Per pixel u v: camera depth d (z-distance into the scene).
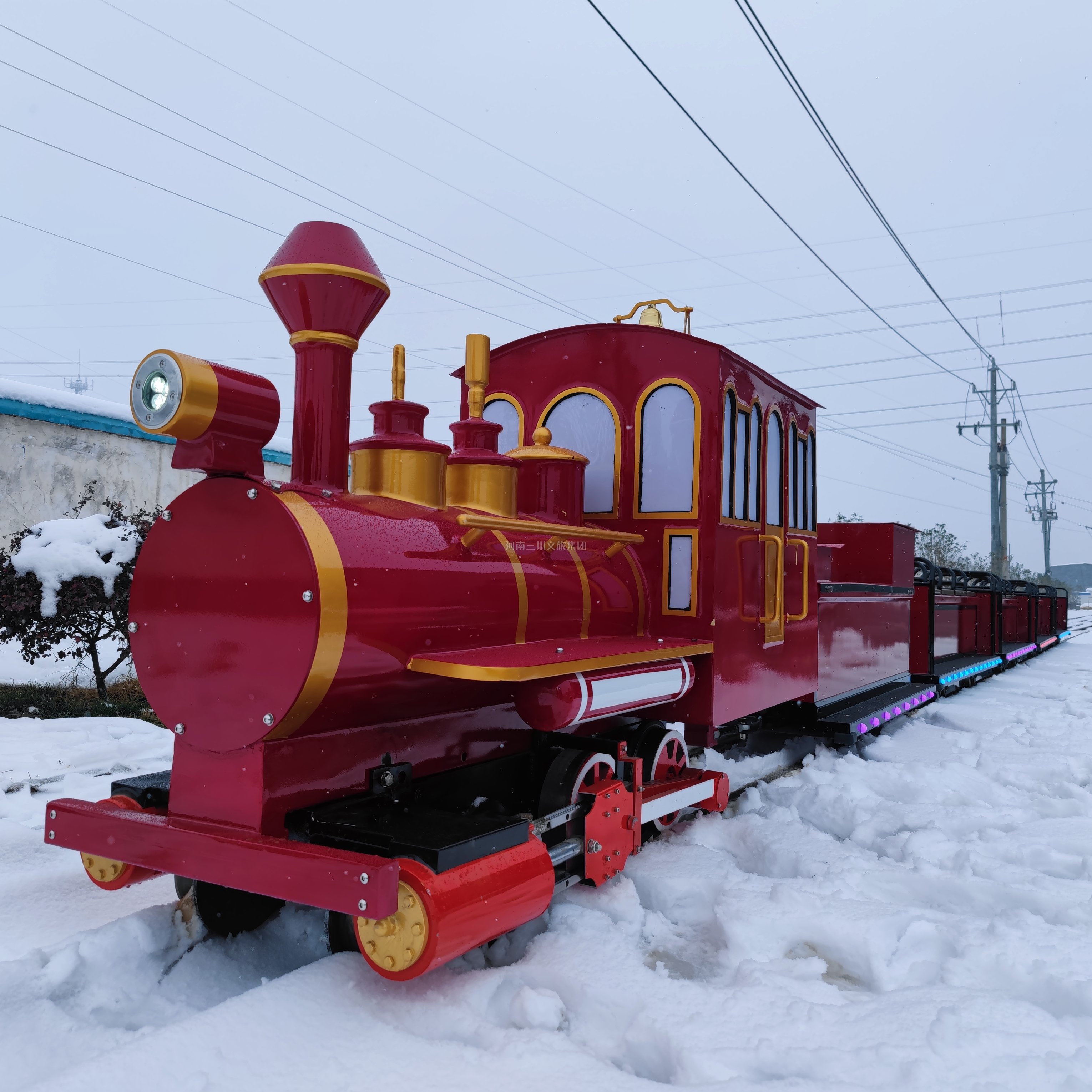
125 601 7.02
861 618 7.54
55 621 6.73
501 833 2.76
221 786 2.79
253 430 2.76
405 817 2.88
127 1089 2.10
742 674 4.76
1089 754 6.89
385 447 3.45
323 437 3.07
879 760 6.81
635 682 3.57
